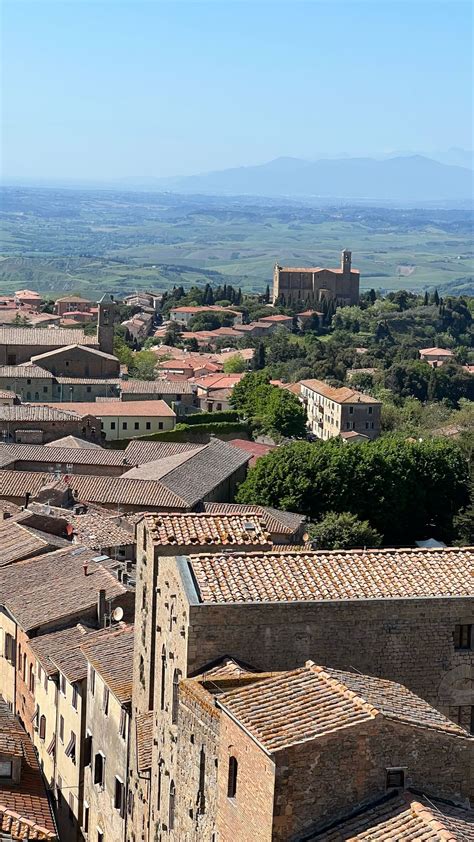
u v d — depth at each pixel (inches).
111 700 2874.0
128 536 4904.0
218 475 7062.0
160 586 2449.6
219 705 1952.5
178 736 2176.4
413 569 2405.3
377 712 1831.9
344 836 1749.5
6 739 2896.2
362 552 2452.0
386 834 1732.3
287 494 6461.6
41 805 2689.5
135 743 2637.8
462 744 1872.5
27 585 3907.5
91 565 3946.9
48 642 3449.8
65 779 3250.5
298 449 6658.5
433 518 6717.5
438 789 1862.7
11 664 3809.1
